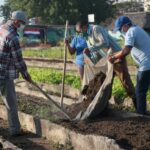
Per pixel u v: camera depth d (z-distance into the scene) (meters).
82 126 10.13
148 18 64.31
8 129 11.55
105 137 8.67
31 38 58.16
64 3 75.94
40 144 10.09
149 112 12.20
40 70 22.44
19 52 10.27
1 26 10.51
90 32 12.47
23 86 17.44
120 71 11.88
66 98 14.82
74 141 9.56
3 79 10.45
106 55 12.03
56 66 26.02
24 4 79.50
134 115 10.89
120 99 13.63
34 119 11.12
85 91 11.59
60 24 76.94
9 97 10.66
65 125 10.21
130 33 11.00
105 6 79.00
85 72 11.60
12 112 10.76
